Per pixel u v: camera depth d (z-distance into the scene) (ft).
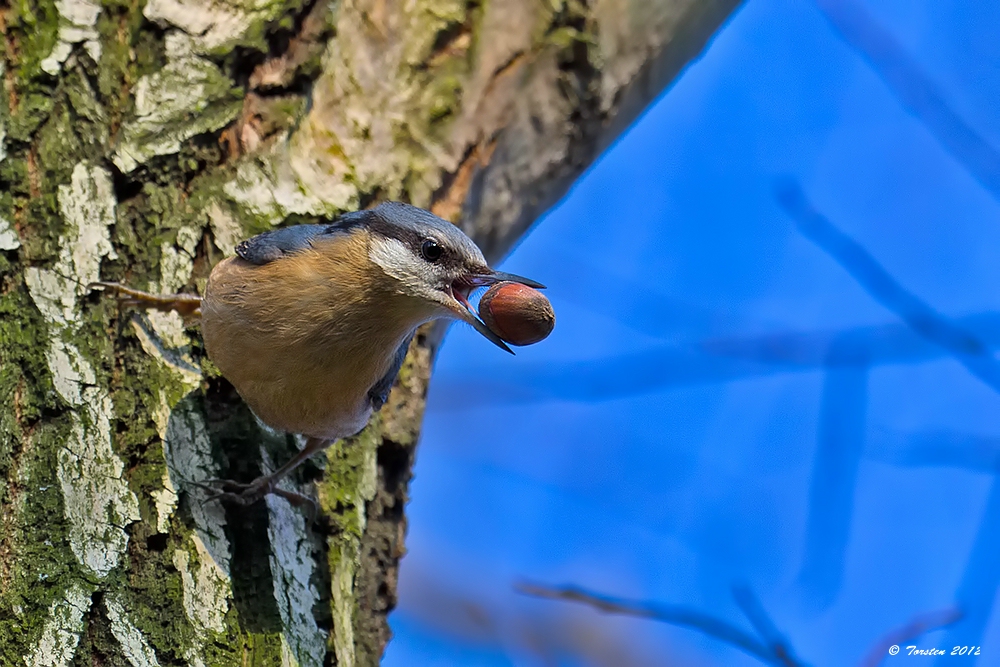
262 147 27.40
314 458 26.55
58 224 24.00
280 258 24.90
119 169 25.17
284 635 22.41
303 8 28.22
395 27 29.43
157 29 26.50
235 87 27.12
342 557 25.38
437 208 29.78
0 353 22.43
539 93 31.07
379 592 27.35
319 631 23.50
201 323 25.11
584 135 32.55
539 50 30.71
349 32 28.81
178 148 25.99
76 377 22.70
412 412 29.66
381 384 27.02
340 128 28.43
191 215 25.86
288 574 23.56
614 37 31.60
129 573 21.39
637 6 31.63
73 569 20.89
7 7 25.21
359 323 25.50
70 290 23.50
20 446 21.79
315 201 27.30
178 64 26.55
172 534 22.17
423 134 29.37
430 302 26.68
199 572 22.02
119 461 22.39
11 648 19.94
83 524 21.40
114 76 25.79
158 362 23.99
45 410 22.21
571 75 31.27
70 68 25.26
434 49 29.71
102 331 23.54
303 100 28.14
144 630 20.92
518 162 31.81
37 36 25.20
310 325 24.75
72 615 20.44
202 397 24.88
